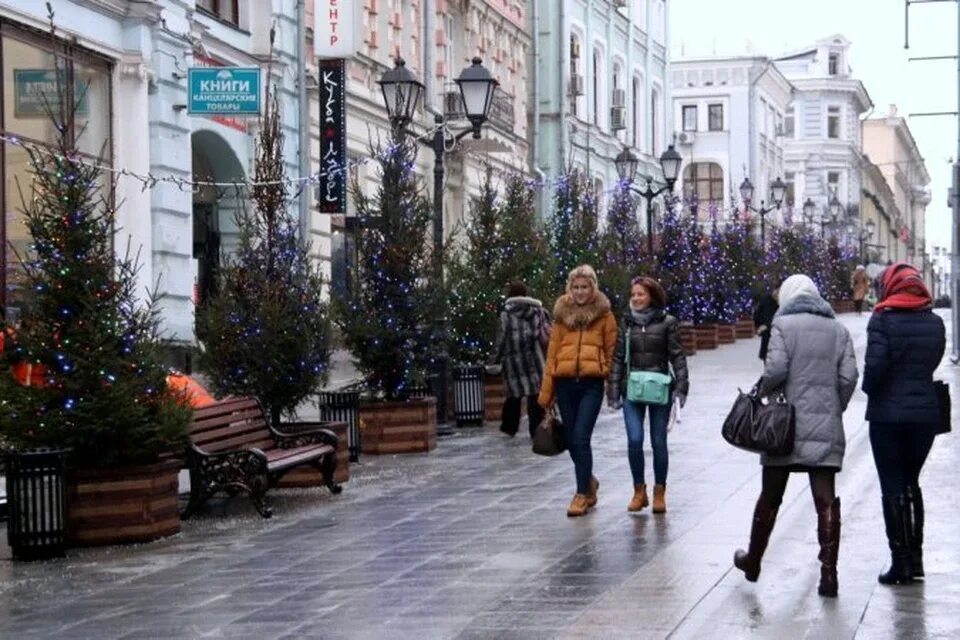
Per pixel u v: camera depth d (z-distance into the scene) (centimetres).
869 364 898
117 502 1146
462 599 887
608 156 5178
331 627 826
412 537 1143
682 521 1176
